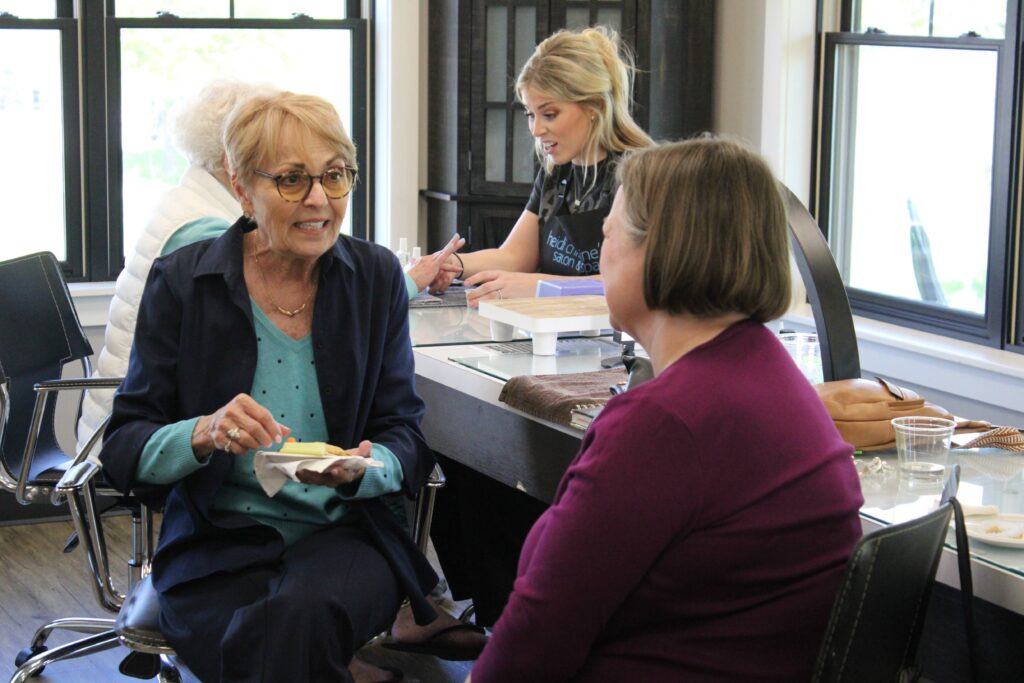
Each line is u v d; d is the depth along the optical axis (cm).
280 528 222
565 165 339
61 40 436
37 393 298
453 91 455
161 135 453
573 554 138
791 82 439
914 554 140
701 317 144
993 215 379
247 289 220
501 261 344
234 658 198
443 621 288
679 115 468
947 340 395
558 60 319
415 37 466
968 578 155
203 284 218
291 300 223
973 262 393
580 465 140
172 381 220
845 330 225
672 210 142
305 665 199
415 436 231
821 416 144
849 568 130
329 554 216
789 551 137
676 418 135
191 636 208
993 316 382
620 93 325
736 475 136
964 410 377
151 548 271
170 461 209
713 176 141
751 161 143
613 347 278
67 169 442
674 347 146
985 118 384
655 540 136
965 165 393
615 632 144
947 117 398
